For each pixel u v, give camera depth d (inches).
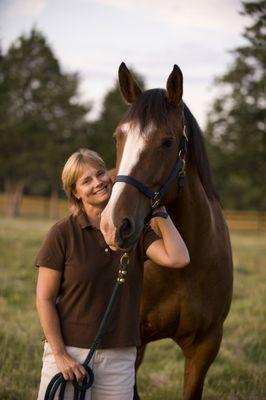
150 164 111.1
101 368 106.1
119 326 107.1
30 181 1961.1
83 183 107.6
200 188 132.2
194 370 143.6
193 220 131.6
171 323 139.6
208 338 142.1
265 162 980.6
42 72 1412.4
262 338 232.2
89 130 1443.2
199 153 130.0
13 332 220.8
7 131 1331.2
